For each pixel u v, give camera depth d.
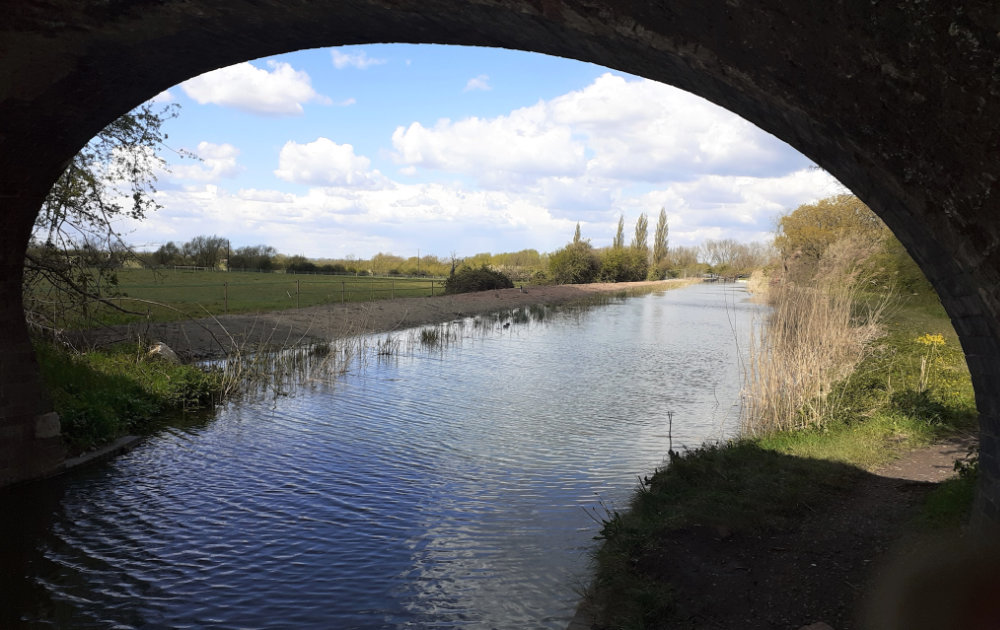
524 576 5.21
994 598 1.94
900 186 3.25
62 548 5.68
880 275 16.00
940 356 13.32
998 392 3.80
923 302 19.55
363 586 5.08
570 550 5.68
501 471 8.00
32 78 5.54
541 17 3.75
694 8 3.25
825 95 3.19
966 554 2.48
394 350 17.97
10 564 5.36
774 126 3.86
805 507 6.10
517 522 6.35
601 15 3.51
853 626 3.89
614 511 6.58
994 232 3.03
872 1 2.84
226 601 4.85
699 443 9.31
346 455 8.55
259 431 9.63
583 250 60.66
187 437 9.20
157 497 6.93
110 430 8.68
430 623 4.55
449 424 10.31
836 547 5.14
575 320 29.33
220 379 12.30
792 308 11.23
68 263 10.62
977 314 3.57
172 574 5.26
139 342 12.57
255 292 30.42
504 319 28.39
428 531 6.13
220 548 5.74
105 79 5.90
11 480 7.12
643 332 24.88
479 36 4.58
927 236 3.43
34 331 10.88
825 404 9.42
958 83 2.83
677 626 4.13
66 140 6.55
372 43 5.41
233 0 4.60
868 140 3.21
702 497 6.27
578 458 8.56
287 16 4.83
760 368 9.82
